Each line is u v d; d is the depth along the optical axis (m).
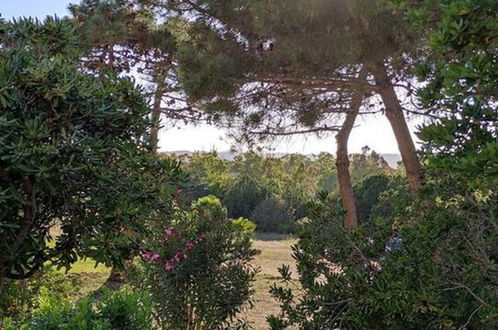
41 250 2.30
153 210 2.53
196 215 4.39
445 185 3.01
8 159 1.93
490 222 2.81
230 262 4.32
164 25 7.46
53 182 2.11
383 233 3.11
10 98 2.05
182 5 6.52
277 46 4.94
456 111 1.61
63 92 2.14
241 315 5.66
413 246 2.78
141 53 7.43
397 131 5.73
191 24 6.73
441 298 2.61
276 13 4.43
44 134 2.04
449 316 2.52
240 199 20.44
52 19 2.66
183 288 4.20
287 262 10.30
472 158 1.36
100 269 8.18
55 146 2.02
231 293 4.27
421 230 2.79
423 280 2.53
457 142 1.51
